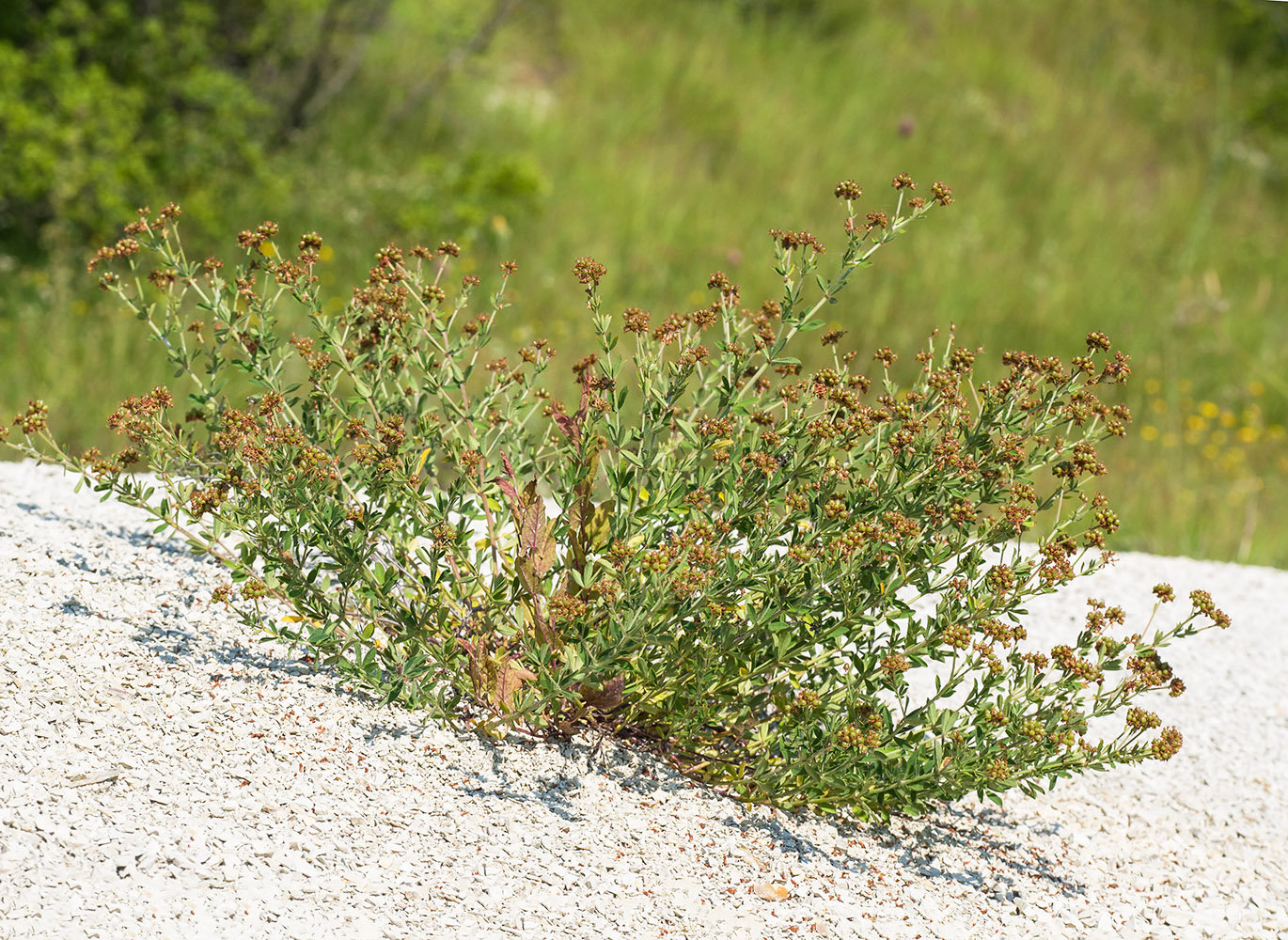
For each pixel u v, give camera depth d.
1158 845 3.76
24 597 3.35
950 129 12.96
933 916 3.05
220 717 3.04
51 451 6.27
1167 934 3.24
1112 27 15.98
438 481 3.61
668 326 3.38
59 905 2.39
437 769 3.08
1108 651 3.24
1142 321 10.62
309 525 3.59
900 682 3.28
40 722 2.86
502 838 2.90
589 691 3.29
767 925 2.84
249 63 10.80
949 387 3.30
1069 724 3.20
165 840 2.61
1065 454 3.39
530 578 3.21
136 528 4.10
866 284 10.09
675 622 3.15
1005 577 3.10
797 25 14.34
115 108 8.90
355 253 9.15
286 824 2.75
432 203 9.81
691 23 13.93
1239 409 9.74
